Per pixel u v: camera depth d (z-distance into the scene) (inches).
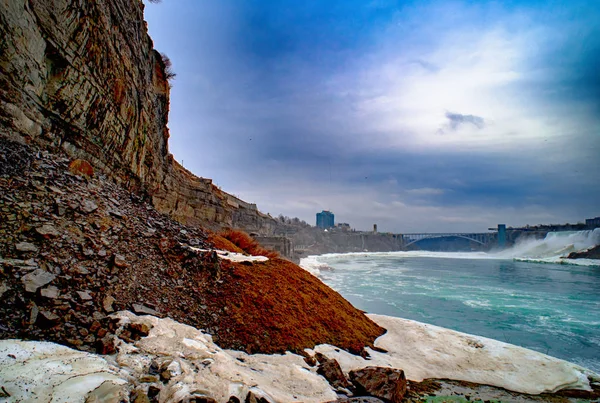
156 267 298.0
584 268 2539.4
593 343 642.2
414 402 244.8
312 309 362.3
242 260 424.8
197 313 268.8
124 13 642.2
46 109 399.5
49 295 194.2
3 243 215.3
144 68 812.0
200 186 1578.5
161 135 1082.7
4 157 295.1
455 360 350.0
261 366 230.5
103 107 546.3
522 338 673.6
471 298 1132.5
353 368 274.7
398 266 2856.8
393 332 421.4
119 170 654.5
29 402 121.4
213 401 152.9
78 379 142.5
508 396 281.6
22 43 341.4
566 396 295.1
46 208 274.7
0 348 147.4
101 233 292.4
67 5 423.5
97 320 198.2
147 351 188.2
